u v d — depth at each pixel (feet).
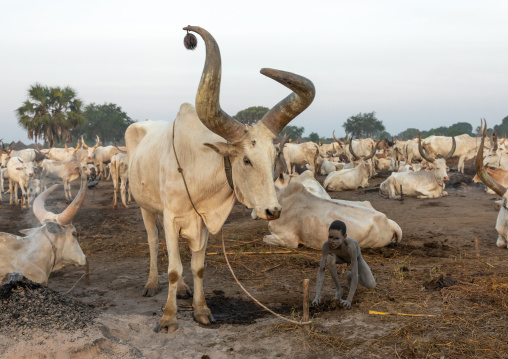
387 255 26.03
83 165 62.90
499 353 13.32
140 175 18.48
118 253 29.30
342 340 14.51
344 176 61.36
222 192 15.76
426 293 19.10
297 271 23.65
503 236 28.19
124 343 14.32
